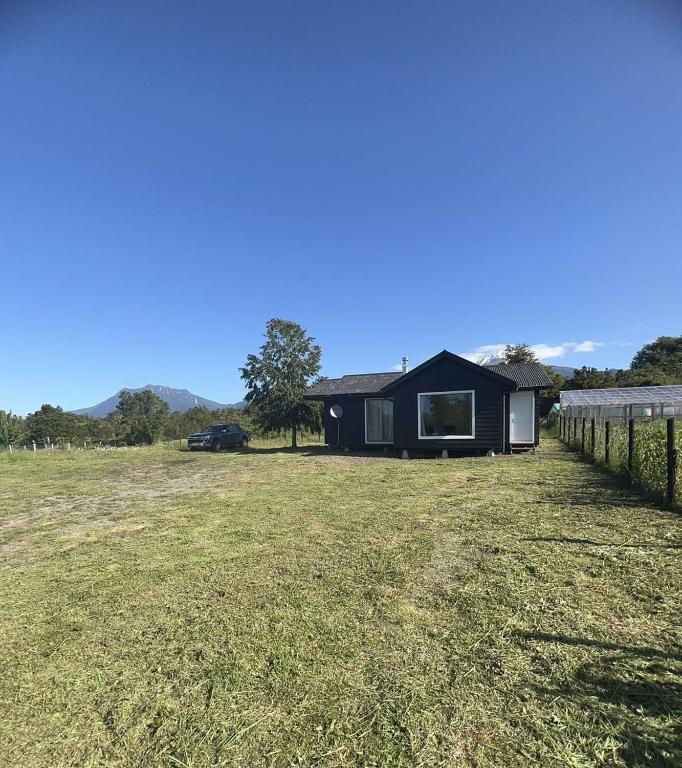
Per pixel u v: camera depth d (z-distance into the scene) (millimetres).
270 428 21422
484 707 2410
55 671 3055
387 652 2998
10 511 9133
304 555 5117
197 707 2588
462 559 4645
